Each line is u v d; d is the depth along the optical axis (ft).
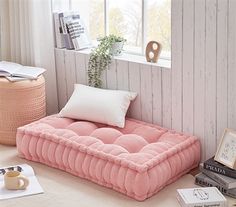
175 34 13.04
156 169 11.89
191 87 13.08
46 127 13.56
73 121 14.12
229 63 12.36
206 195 11.54
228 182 11.80
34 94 14.37
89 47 15.52
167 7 14.02
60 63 15.57
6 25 15.98
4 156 13.85
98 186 12.32
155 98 13.75
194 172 13.15
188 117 13.32
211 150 13.14
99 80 14.70
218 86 12.66
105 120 13.67
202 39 12.66
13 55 16.07
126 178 11.71
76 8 15.93
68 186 12.32
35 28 15.31
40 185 12.35
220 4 12.19
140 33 14.67
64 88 15.71
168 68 13.33
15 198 11.79
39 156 13.28
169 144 12.72
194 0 12.57
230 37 12.21
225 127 12.76
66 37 15.31
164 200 11.80
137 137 12.95
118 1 14.94
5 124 14.37
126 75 14.14
